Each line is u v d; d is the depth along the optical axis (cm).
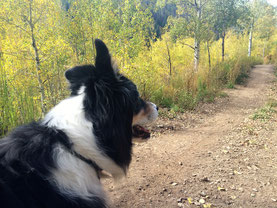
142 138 84
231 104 359
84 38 336
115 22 348
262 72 754
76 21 328
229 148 185
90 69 63
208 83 446
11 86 185
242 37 1347
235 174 144
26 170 50
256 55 1423
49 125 57
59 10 353
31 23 277
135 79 277
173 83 383
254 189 128
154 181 134
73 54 333
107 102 58
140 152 173
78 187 54
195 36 575
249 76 654
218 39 974
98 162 58
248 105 354
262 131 224
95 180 60
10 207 47
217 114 301
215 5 643
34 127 57
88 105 58
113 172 63
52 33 304
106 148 58
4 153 52
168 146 187
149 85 308
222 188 128
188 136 213
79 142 56
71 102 60
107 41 333
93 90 59
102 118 57
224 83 526
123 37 334
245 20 762
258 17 1233
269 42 1546
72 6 335
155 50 501
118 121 60
